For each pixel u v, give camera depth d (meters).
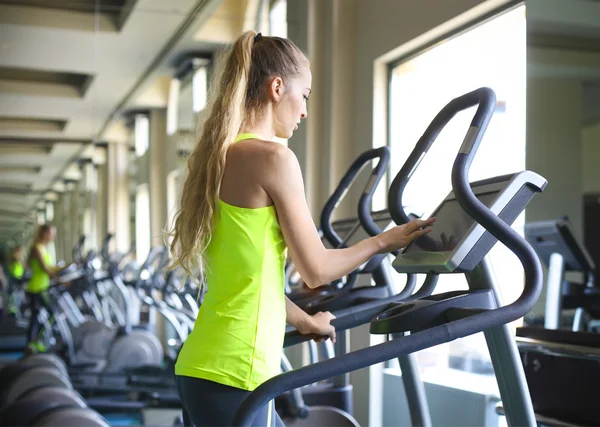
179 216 1.62
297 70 1.62
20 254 4.66
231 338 1.45
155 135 4.63
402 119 4.18
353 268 1.51
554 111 2.72
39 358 4.36
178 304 4.52
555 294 2.67
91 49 4.59
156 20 4.64
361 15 4.41
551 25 2.74
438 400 3.65
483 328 1.40
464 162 1.49
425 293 1.85
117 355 4.85
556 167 2.71
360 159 2.31
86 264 4.69
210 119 1.59
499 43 3.35
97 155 4.62
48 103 4.57
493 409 3.28
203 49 4.64
